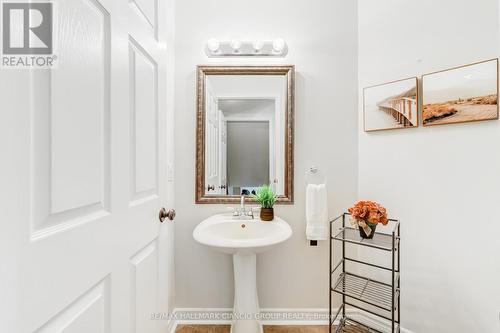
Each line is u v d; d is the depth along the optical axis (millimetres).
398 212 1489
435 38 1347
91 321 576
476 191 1224
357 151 1678
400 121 1461
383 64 1549
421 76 1396
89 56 572
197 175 1656
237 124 1694
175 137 1674
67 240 496
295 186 1674
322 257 1670
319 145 1678
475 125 1227
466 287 1249
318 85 1680
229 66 1656
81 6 545
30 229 419
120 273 691
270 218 1532
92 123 582
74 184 520
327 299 1668
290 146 1655
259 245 1208
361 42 1654
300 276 1672
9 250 383
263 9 1679
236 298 1474
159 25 988
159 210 968
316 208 1542
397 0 1485
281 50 1631
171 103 1625
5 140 383
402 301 1464
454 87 1271
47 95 458
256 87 1683
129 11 750
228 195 1676
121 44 699
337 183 1680
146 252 879
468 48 1241
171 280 1614
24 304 405
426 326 1377
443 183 1326
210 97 1681
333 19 1675
